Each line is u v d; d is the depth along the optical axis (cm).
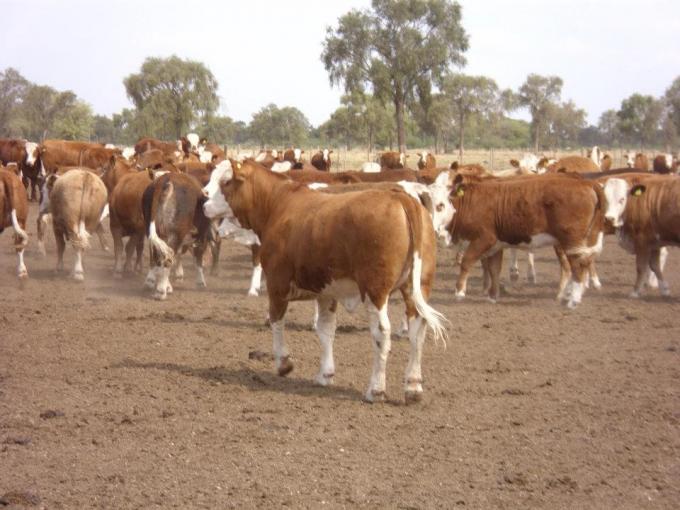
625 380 930
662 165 3841
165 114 7550
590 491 625
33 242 2258
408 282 827
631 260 2023
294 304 1393
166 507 589
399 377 944
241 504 595
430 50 6506
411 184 1105
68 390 877
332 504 597
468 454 699
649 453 703
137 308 1348
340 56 6656
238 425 767
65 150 3550
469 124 9719
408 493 618
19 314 1281
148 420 780
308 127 10650
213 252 1727
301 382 920
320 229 827
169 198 1401
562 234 1345
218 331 1182
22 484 626
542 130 11144
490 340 1138
